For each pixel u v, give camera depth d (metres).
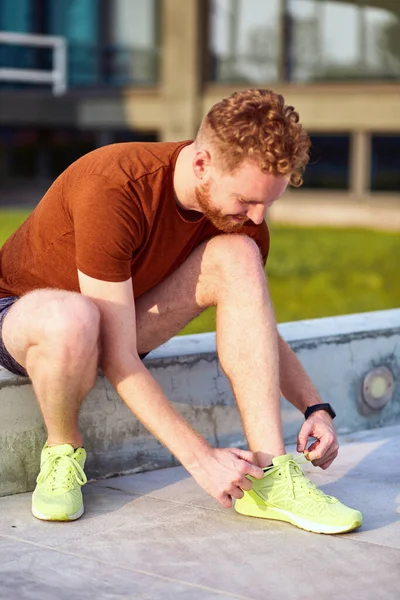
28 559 2.13
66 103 15.67
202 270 2.46
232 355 2.38
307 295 6.57
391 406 3.44
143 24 15.30
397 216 13.79
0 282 2.53
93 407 2.70
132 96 15.27
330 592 1.97
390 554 2.17
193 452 2.24
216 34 14.77
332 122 14.12
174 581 2.02
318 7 14.12
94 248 2.22
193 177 2.24
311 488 2.35
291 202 14.49
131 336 2.28
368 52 13.88
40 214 2.43
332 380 3.25
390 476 2.77
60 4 15.77
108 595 1.95
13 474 2.57
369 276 7.66
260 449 2.36
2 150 16.70
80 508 2.39
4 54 15.87
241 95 2.11
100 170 2.26
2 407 2.53
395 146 13.93
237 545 2.22
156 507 2.49
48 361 2.25
